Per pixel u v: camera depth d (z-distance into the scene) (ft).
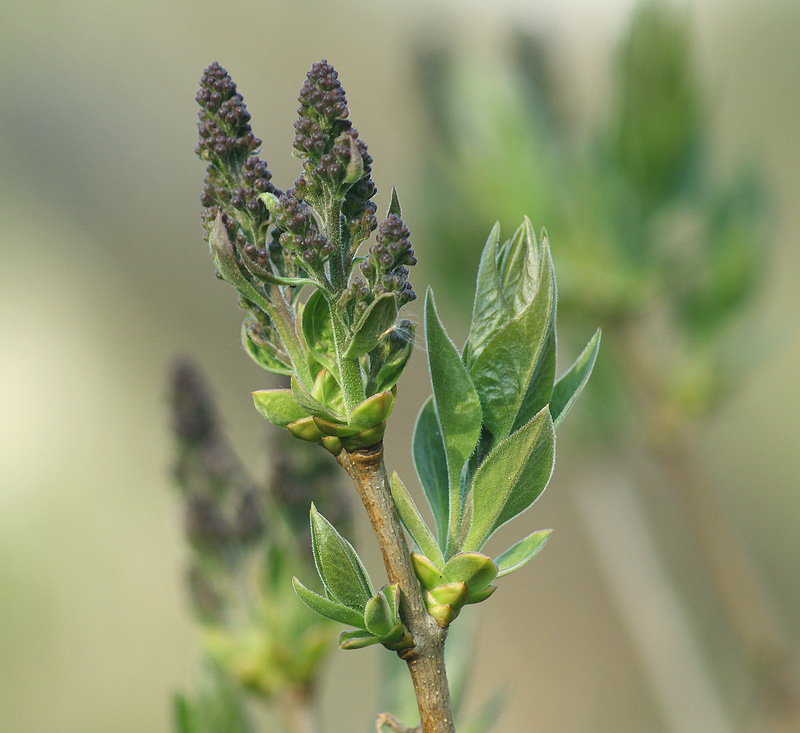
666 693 3.22
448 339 1.72
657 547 3.33
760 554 5.53
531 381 1.74
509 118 2.77
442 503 1.76
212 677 1.98
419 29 3.06
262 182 1.71
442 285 3.01
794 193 5.60
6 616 6.03
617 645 5.51
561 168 2.79
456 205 2.90
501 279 1.76
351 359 1.70
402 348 1.71
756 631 2.97
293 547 2.04
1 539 6.14
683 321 2.89
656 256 2.80
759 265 2.83
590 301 2.84
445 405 1.73
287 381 1.99
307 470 2.04
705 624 4.76
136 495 6.56
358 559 1.71
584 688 5.49
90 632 6.07
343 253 1.70
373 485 1.71
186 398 2.08
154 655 6.08
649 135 2.71
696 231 2.84
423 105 3.00
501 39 3.01
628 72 2.72
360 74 6.34
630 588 3.29
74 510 6.45
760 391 5.64
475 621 1.98
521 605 5.76
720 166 2.89
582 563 5.79
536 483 1.72
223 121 1.72
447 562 1.71
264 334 1.73
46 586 6.19
